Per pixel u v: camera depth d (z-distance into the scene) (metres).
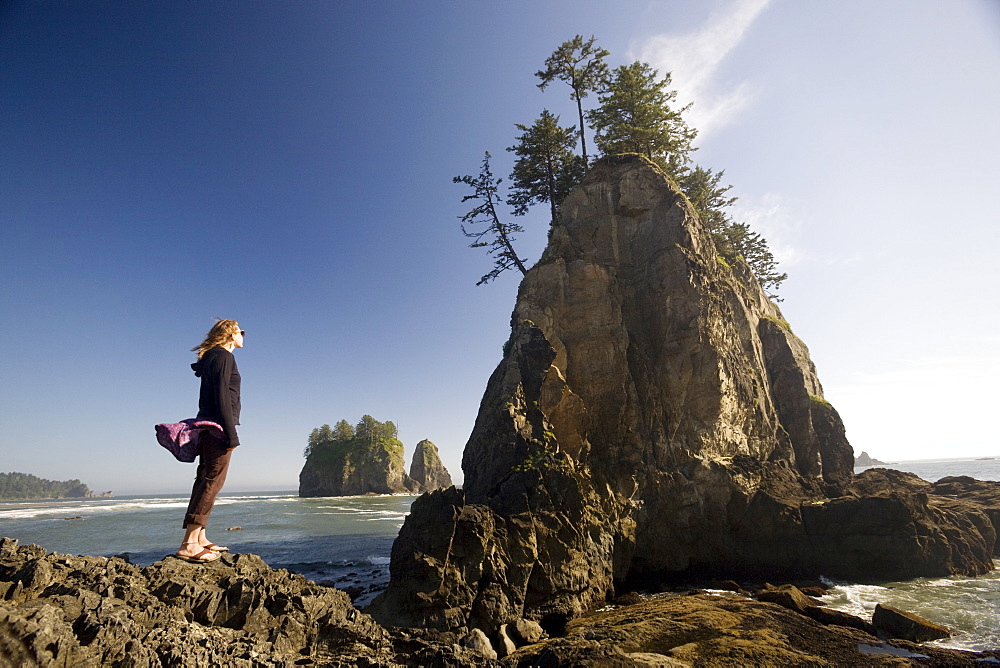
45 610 4.57
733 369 30.75
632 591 23.72
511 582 19.12
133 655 4.79
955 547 26.97
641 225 33.88
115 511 69.31
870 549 25.50
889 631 15.98
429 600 17.31
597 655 8.69
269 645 6.48
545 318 31.06
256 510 78.44
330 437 177.25
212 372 6.30
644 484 27.11
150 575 6.33
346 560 32.59
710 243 35.44
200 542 7.22
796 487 30.11
